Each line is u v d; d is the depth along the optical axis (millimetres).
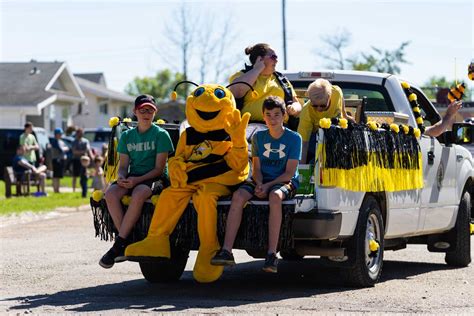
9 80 49594
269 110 8789
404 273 11203
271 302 8555
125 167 9375
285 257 12273
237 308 8148
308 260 12602
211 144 8898
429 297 9023
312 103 9594
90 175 33969
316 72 11148
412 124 10945
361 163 9273
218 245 8867
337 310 8086
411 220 10711
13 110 47281
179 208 8875
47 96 48156
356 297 8945
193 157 8930
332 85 10250
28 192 26594
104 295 9062
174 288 9602
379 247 9875
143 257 8859
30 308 8234
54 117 54094
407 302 8656
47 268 11281
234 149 8875
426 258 12969
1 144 36750
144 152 9273
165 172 9422
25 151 27906
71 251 13148
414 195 10711
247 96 9836
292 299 8758
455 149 11984
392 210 10203
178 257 9797
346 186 9000
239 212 8594
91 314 7848
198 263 8852
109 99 70062
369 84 11016
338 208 8945
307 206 8773
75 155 28703
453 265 12047
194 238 8922
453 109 11352
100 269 11203
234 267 11680
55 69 51156
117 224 9164
